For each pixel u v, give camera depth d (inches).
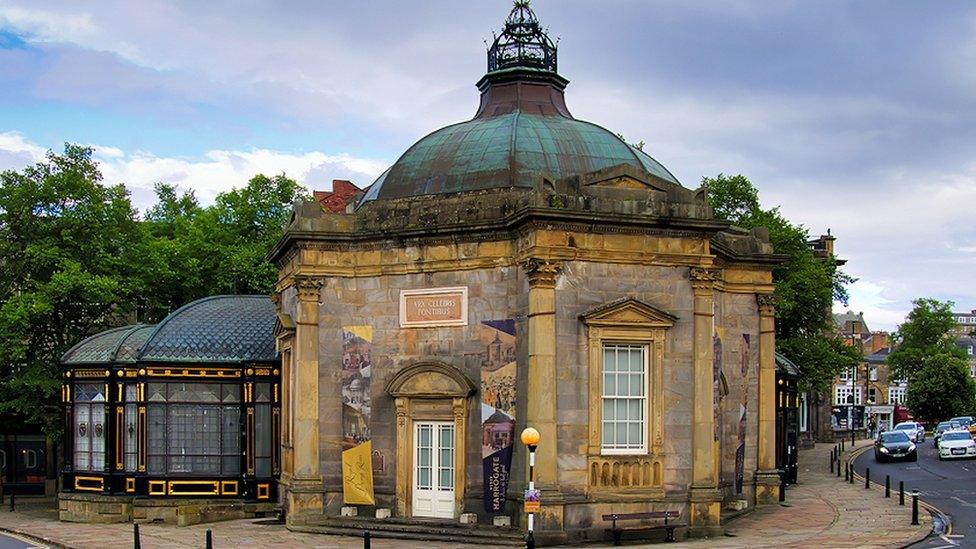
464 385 1191.6
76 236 1861.5
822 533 1176.8
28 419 1785.2
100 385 1497.3
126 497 1454.2
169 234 2351.1
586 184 1166.3
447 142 1353.3
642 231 1170.6
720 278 1418.6
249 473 1451.8
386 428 1250.6
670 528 1133.7
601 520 1131.3
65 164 1887.3
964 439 2278.5
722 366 1416.1
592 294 1153.4
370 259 1273.4
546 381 1121.4
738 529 1224.8
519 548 1091.3
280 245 1337.4
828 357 2210.9
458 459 1196.5
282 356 1416.1
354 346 1269.7
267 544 1132.5
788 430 1774.1
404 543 1128.2
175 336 1486.2
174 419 1461.6
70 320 1836.9
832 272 2359.7
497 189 1254.3
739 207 2252.7
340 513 1257.4
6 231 1828.2
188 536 1233.4
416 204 1267.2
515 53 1491.1
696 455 1173.1
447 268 1226.6
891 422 4387.3
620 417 1167.6
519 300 1178.0
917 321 4766.2
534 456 1059.9
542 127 1344.7
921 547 1062.4
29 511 1654.8
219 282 2054.6
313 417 1262.3
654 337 1169.4
